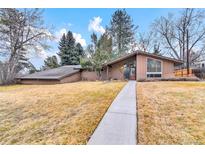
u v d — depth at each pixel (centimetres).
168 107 496
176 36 2902
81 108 523
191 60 2833
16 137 354
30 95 819
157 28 3041
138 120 399
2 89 1235
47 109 538
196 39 2742
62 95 759
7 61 1925
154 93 719
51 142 320
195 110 459
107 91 812
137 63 1633
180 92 716
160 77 1591
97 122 396
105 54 1914
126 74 1769
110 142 298
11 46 1936
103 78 1939
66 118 442
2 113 526
